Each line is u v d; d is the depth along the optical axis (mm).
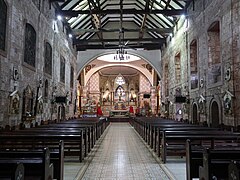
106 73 36719
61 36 17125
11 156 3707
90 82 34625
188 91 15148
